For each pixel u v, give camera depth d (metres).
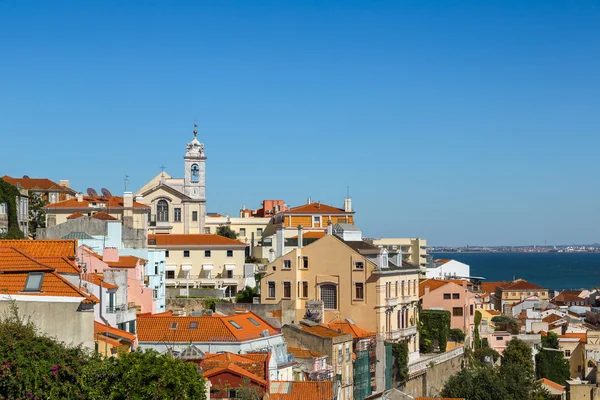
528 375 149.88
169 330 96.06
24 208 159.50
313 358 101.00
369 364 117.88
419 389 134.12
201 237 175.62
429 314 146.12
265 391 79.75
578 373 179.38
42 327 58.50
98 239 123.25
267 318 115.44
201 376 61.81
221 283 170.00
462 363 150.38
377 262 133.38
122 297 82.75
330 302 132.50
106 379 57.97
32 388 54.03
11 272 60.41
